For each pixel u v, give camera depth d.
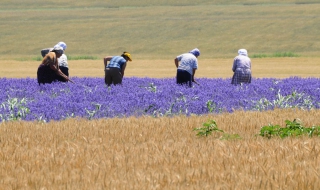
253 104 59.59
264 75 132.88
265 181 26.05
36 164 29.66
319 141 36.22
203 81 87.06
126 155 31.84
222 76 131.88
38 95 64.19
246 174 27.19
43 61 70.94
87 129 41.88
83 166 29.50
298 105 60.09
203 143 35.44
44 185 25.66
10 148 33.84
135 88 70.38
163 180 26.28
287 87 71.50
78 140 37.53
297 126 40.66
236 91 66.69
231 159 30.61
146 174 27.38
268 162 29.94
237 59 76.19
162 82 81.44
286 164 29.33
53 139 37.59
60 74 71.00
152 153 32.50
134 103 55.53
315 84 77.25
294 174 26.98
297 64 168.12
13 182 25.95
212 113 53.41
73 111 53.31
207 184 25.53
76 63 181.12
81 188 25.03
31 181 26.08
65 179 26.58
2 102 58.72
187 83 72.56
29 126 43.88
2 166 29.27
